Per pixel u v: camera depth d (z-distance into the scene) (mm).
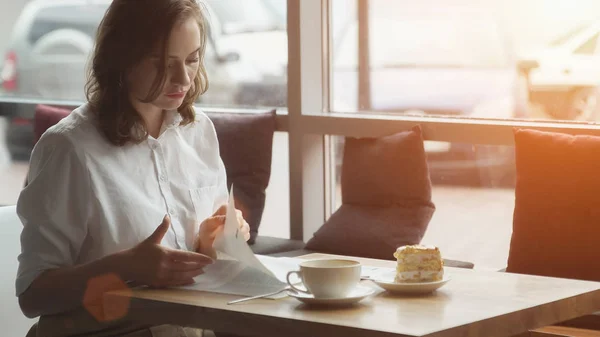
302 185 3693
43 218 1888
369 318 1559
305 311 1621
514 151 3328
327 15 3768
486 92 3465
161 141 2100
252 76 3932
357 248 3254
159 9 1909
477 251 3451
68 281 1825
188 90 2094
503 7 3398
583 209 2807
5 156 4641
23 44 4609
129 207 1967
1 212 2395
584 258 2771
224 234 1874
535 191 2891
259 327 1606
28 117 4410
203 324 1670
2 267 2363
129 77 1973
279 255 3320
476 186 3424
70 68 4496
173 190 2096
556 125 3164
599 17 3195
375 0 3680
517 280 1905
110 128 1975
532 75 3354
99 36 1997
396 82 3656
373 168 3381
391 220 3283
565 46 3268
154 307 1724
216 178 2230
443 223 3516
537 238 2855
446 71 3547
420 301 1704
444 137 3348
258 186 3609
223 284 1835
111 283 1809
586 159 2834
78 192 1923
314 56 3707
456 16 3502
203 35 2117
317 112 3736
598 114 3219
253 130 3645
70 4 4473
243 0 3908
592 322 2592
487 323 1562
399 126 3439
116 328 1944
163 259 1769
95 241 1952
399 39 3637
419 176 3322
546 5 3301
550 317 1699
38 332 1965
